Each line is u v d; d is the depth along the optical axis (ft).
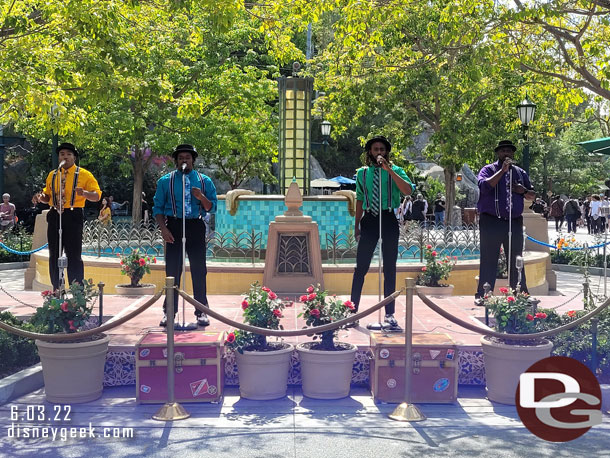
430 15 68.44
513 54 43.34
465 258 47.83
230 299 34.86
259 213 46.68
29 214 112.57
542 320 22.45
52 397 21.21
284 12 43.55
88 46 34.55
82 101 51.26
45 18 32.68
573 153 199.93
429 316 29.35
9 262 68.39
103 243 48.67
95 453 17.07
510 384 21.38
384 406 21.20
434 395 21.47
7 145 126.11
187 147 26.17
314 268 37.86
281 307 22.24
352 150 153.07
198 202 26.32
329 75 77.20
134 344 23.27
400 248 48.52
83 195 29.68
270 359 21.44
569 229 106.63
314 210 46.42
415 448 17.53
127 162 94.99
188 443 17.81
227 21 30.73
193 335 22.04
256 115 88.58
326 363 21.58
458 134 80.69
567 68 47.32
